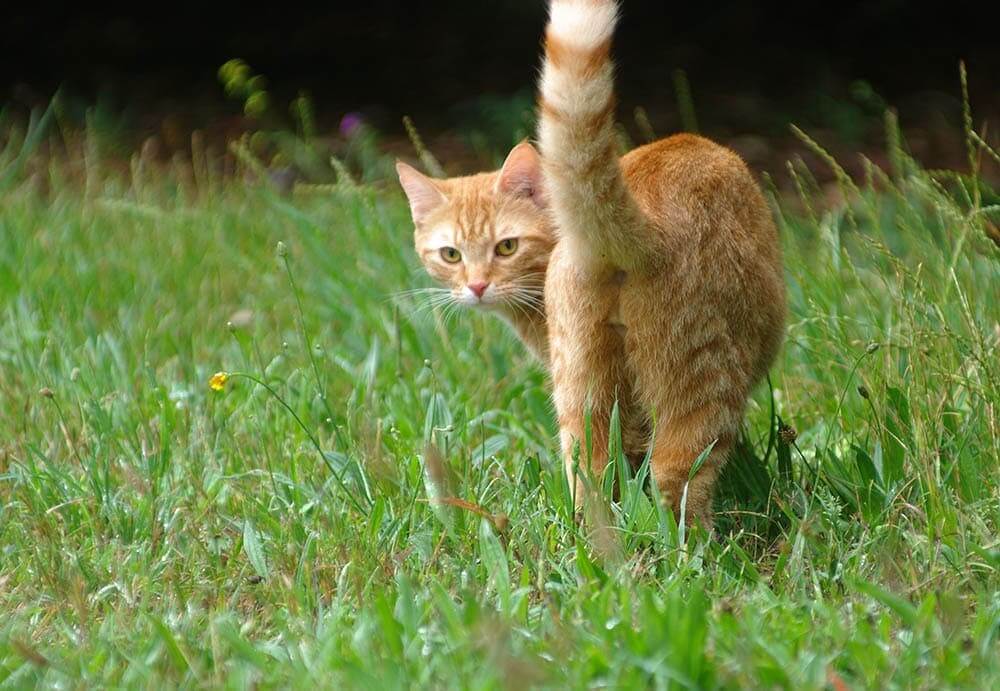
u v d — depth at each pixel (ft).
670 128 71.05
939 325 31.24
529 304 35.19
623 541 24.75
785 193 60.08
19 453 30.83
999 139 66.49
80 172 62.80
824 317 32.14
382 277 42.42
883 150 65.98
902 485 26.50
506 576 23.12
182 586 24.49
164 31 83.61
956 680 19.53
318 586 24.20
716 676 19.08
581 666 19.40
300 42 82.89
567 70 23.88
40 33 82.79
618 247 24.90
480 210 35.12
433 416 31.04
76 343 38.09
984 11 81.05
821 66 77.41
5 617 23.43
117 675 20.80
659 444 26.07
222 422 31.81
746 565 24.16
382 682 19.34
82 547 26.32
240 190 56.44
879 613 22.44
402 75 79.25
